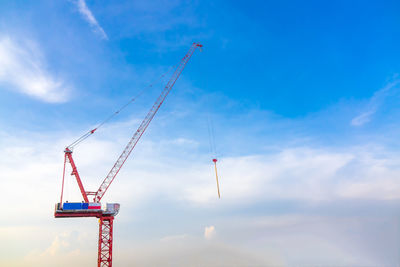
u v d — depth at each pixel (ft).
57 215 396.37
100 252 403.34
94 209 409.69
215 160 476.95
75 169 432.66
